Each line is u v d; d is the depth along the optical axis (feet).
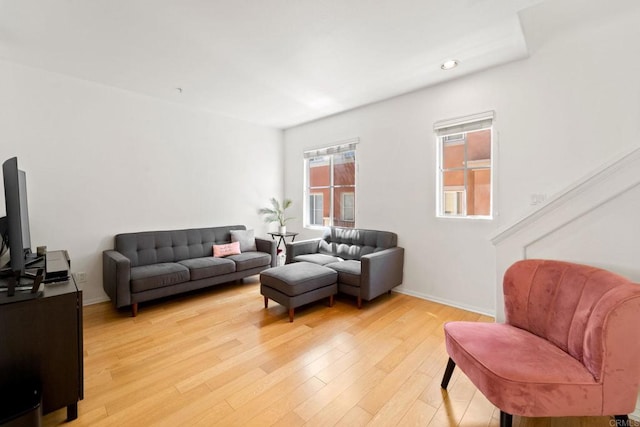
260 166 16.39
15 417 4.05
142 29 7.39
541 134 8.63
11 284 4.82
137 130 11.88
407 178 11.82
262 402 5.50
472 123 10.07
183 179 13.34
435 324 9.02
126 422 4.99
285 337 8.12
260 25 7.20
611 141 7.57
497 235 6.45
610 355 3.94
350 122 13.89
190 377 6.26
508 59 8.99
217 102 12.86
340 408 5.36
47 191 9.89
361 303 10.54
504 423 4.23
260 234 16.47
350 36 7.69
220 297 11.50
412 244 11.73
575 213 5.60
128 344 7.66
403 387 5.98
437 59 8.95
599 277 4.65
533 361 4.37
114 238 11.31
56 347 4.93
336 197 15.37
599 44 7.66
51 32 7.54
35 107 9.61
